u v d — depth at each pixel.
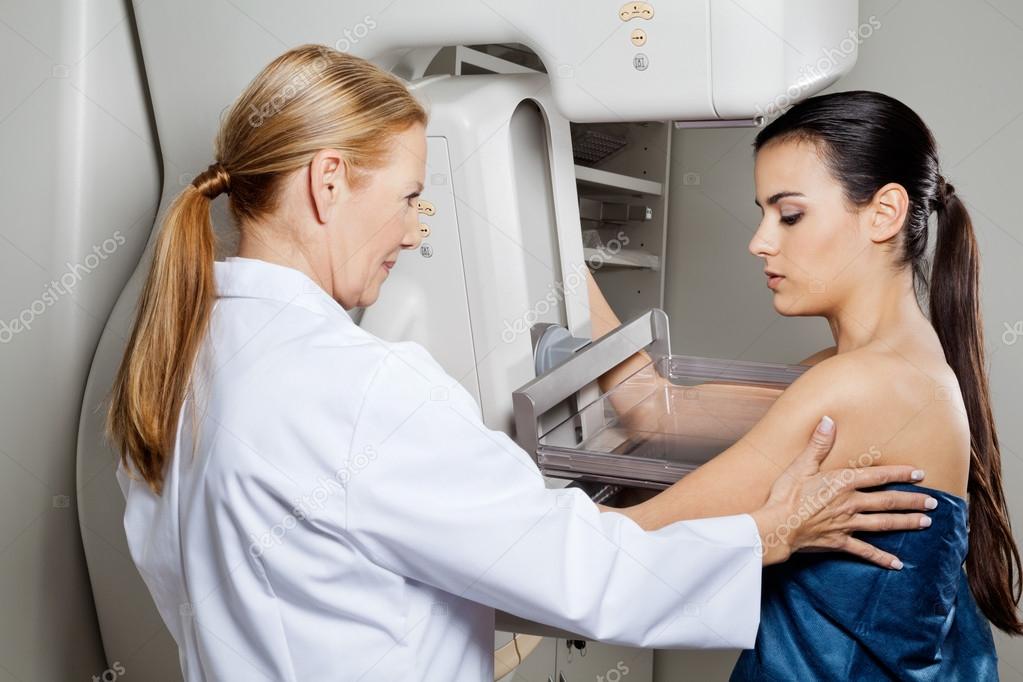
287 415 0.81
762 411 1.26
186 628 0.93
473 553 0.83
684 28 1.07
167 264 0.89
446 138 1.20
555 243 1.34
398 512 0.82
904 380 1.06
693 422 1.24
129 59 1.41
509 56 1.73
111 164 1.39
